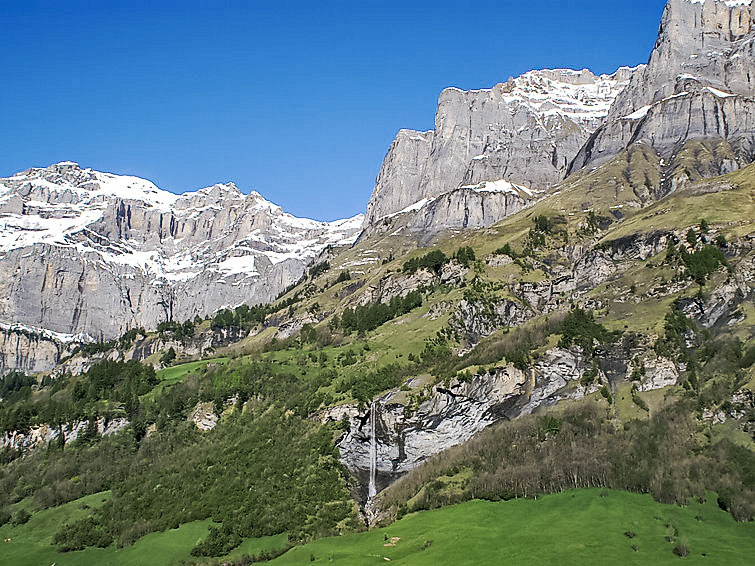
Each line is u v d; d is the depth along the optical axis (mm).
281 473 186750
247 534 166500
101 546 177750
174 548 164750
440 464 179875
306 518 169750
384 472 189250
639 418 176625
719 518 138000
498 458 172750
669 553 124000
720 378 179875
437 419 190500
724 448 156500
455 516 153125
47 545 183250
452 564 129125
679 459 156750
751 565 116938
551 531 137000
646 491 149875
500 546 133875
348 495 178500
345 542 152000
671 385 186000
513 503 154625
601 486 154375
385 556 139500
